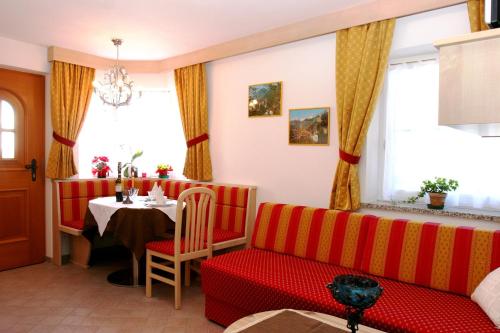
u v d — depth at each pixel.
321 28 3.18
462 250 2.28
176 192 4.39
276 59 3.61
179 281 3.02
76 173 4.33
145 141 4.95
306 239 2.93
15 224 4.11
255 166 3.81
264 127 3.73
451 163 2.83
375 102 2.90
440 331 1.76
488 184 2.67
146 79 4.78
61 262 4.21
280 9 3.04
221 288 2.67
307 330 1.60
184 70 4.39
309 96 3.38
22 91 4.09
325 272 2.60
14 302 3.16
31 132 4.19
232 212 3.79
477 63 1.52
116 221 3.32
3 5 2.96
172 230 3.44
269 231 3.16
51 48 4.04
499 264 2.16
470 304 2.09
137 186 4.70
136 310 3.01
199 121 4.25
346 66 3.03
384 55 2.85
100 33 3.63
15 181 4.09
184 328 2.71
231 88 4.01
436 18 2.68
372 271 2.56
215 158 4.20
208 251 3.27
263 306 2.39
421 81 2.96
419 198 2.99
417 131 2.98
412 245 2.45
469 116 1.54
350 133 2.96
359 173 3.08
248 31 3.59
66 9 3.03
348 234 2.75
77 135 4.30
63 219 4.14
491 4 1.53
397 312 1.96
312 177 3.37
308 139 3.39
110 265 4.24
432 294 2.24
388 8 2.81
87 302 3.16
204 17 3.21
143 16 3.18
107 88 3.72
